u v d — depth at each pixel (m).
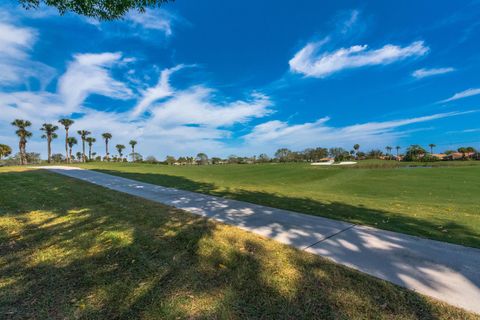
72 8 4.72
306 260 3.35
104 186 10.67
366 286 2.71
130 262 3.29
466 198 8.74
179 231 4.55
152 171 22.06
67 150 52.50
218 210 6.29
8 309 2.33
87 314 2.26
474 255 3.47
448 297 2.50
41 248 3.74
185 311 2.30
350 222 5.20
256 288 2.68
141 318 2.21
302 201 7.54
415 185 12.47
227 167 30.25
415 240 4.08
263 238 4.21
